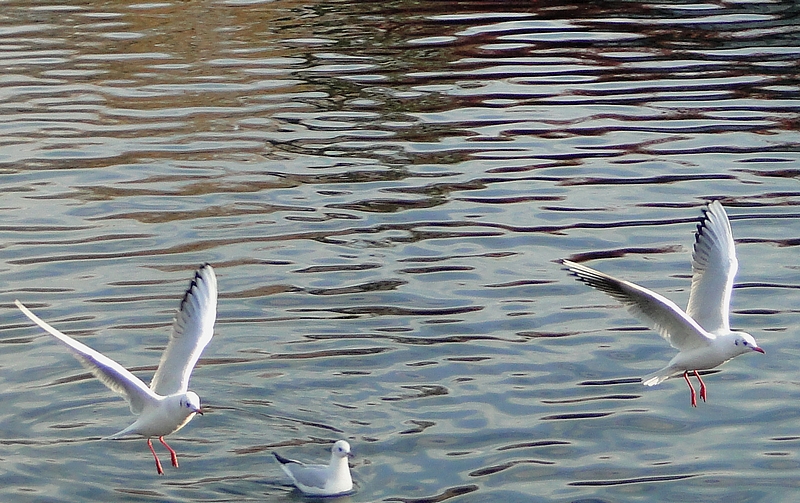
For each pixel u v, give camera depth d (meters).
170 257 17.20
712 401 13.16
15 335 14.66
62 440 12.30
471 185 20.05
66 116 23.81
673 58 28.00
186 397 10.05
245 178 20.39
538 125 23.23
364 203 19.27
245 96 25.05
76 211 18.98
